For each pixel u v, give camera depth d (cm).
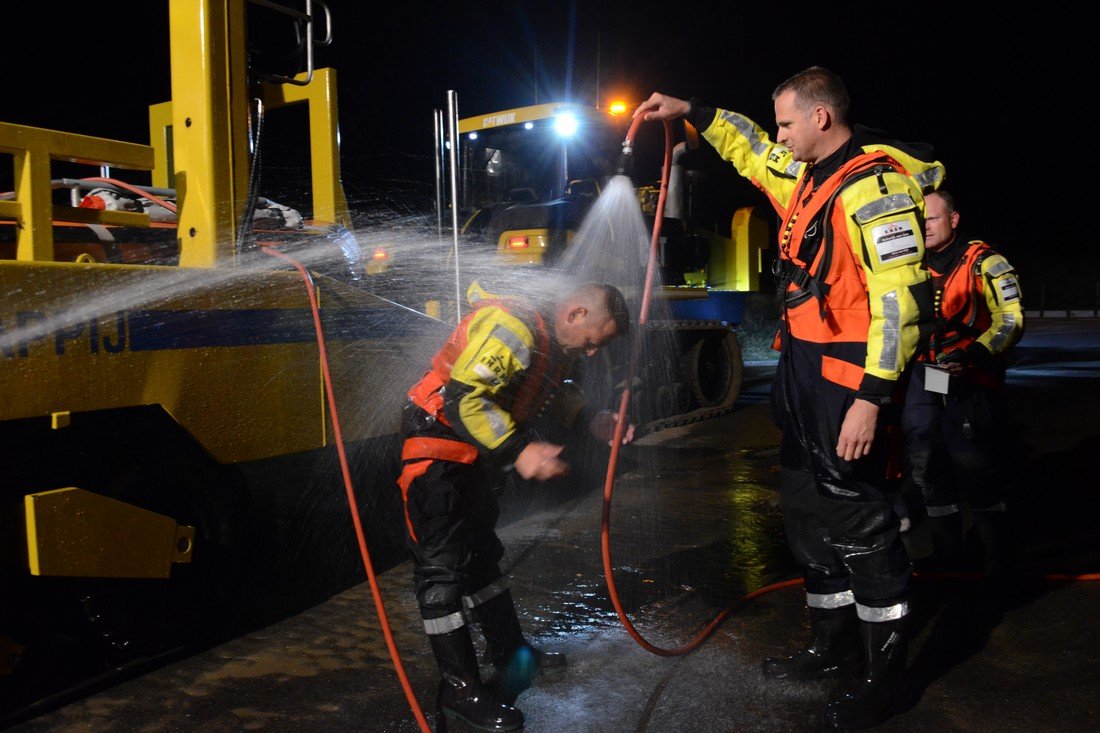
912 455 376
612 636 337
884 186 244
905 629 264
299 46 370
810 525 284
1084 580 378
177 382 312
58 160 297
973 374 355
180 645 326
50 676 306
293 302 353
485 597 294
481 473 279
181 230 330
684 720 270
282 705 284
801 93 263
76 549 277
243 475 347
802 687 291
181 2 324
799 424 276
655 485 596
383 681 302
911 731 259
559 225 711
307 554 443
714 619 350
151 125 466
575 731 265
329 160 418
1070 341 1895
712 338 898
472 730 268
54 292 276
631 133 314
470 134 775
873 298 245
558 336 266
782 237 278
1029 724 261
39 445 276
